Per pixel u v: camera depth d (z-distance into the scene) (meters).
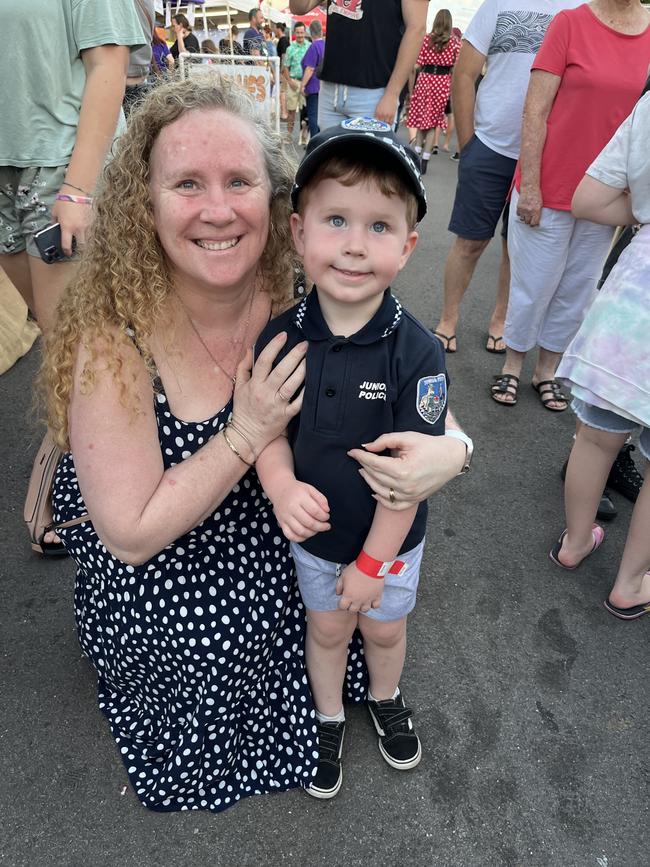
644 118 1.58
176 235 1.12
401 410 1.14
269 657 1.53
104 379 1.15
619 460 2.54
